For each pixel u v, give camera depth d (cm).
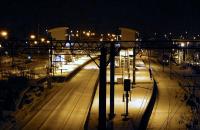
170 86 5288
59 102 3962
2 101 3697
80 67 7088
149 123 3259
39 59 7638
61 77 5428
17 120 3181
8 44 3122
